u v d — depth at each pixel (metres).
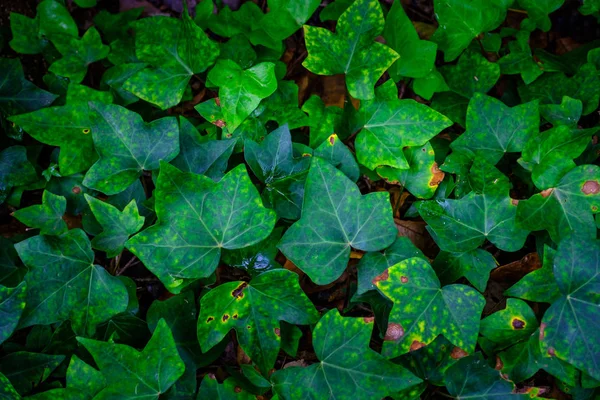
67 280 0.36
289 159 0.39
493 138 0.39
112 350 0.34
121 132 0.38
